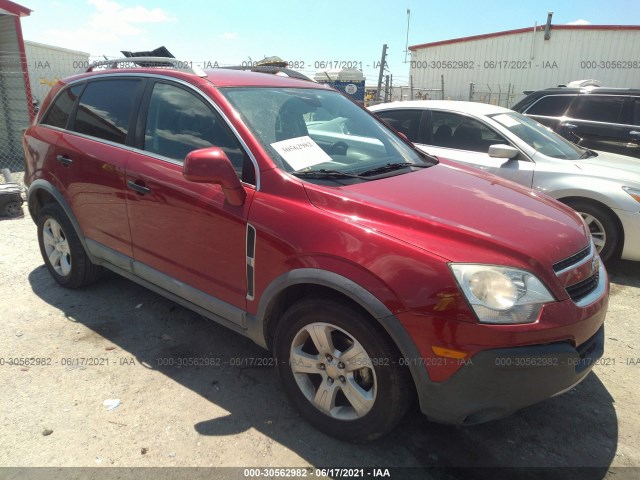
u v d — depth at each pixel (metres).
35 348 3.24
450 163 3.58
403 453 2.46
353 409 2.47
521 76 20.23
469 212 2.45
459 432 2.63
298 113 3.13
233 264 2.69
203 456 2.38
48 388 2.84
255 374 3.05
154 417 2.64
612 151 7.01
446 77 21.83
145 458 2.36
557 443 2.57
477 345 2.01
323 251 2.28
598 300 2.41
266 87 3.21
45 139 3.87
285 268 2.43
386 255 2.15
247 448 2.45
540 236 2.34
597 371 3.25
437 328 2.05
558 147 5.45
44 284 4.21
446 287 2.04
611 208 4.69
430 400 2.16
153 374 3.01
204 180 2.46
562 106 7.62
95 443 2.44
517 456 2.48
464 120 5.59
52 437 2.47
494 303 2.03
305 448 2.47
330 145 3.05
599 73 19.03
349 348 2.35
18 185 6.75
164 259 3.10
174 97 3.12
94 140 3.51
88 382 2.91
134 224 3.21
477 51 20.89
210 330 3.55
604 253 4.86
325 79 17.38
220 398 2.81
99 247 3.56
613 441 2.60
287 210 2.45
